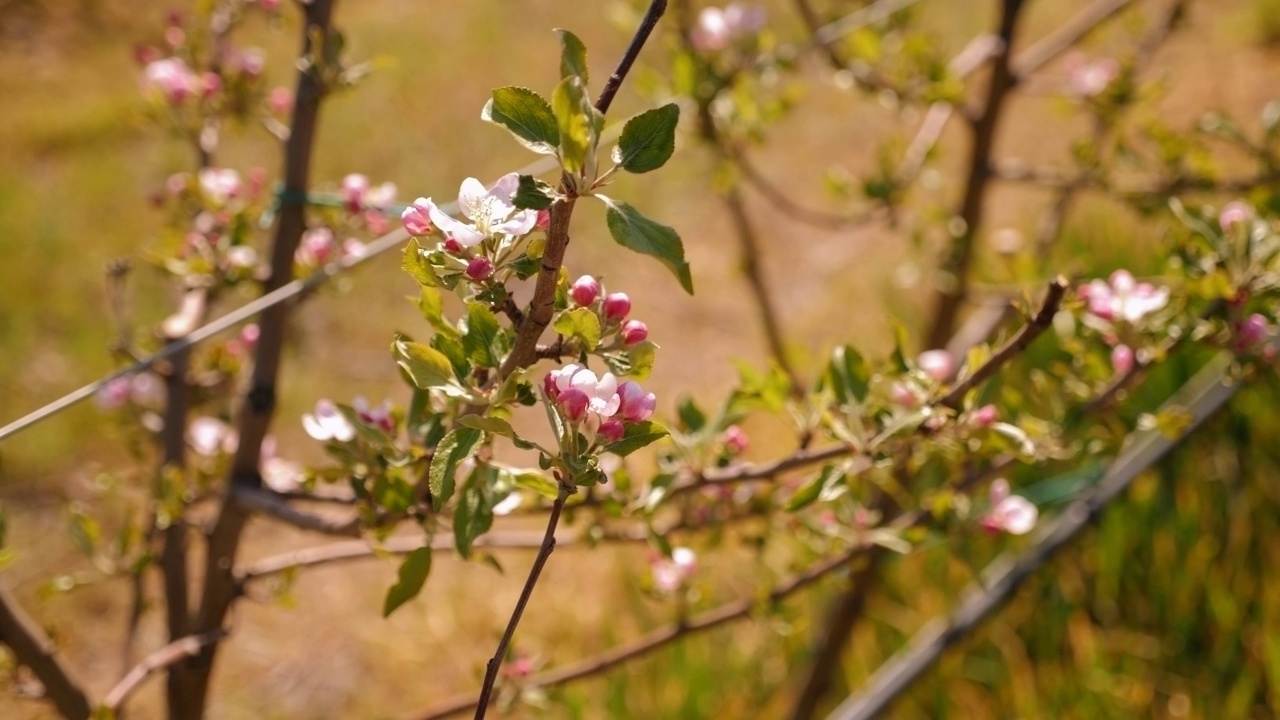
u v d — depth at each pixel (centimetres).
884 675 211
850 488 126
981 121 188
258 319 130
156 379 145
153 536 136
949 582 224
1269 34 424
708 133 177
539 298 98
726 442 125
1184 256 124
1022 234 336
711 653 227
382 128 449
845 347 119
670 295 377
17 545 271
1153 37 211
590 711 225
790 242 399
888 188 186
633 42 97
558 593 269
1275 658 196
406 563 106
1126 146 178
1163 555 221
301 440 312
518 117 95
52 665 125
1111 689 203
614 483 121
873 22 188
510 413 99
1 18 514
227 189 133
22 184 404
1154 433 207
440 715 136
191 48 137
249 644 262
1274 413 227
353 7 566
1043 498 195
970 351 117
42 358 328
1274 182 159
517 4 555
